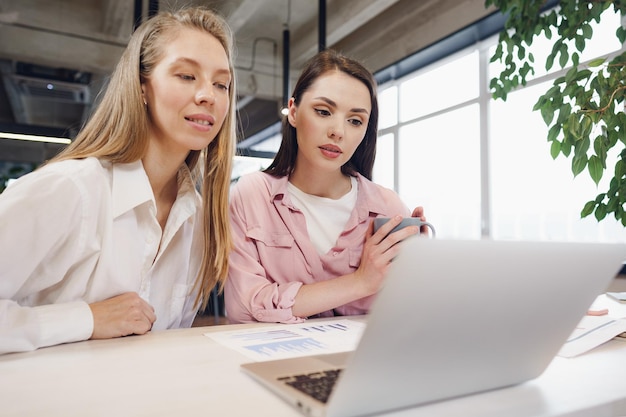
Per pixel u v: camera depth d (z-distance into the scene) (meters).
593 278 0.49
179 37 0.92
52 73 6.06
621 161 1.57
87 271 0.88
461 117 4.79
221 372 0.58
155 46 0.93
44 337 0.71
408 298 0.37
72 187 0.82
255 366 0.57
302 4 4.91
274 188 1.28
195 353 0.68
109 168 0.94
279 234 1.24
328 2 4.94
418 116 5.37
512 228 4.14
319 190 1.32
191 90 0.92
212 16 1.02
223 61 0.95
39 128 3.88
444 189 5.01
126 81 0.93
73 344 0.74
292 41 5.82
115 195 0.91
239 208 1.25
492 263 0.40
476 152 4.60
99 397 0.48
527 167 4.00
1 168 8.84
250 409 0.44
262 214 1.25
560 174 3.71
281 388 0.48
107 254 0.89
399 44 4.98
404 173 5.62
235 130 1.12
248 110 7.64
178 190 1.11
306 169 1.29
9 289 0.74
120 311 0.81
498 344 0.47
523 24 1.94
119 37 5.36
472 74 4.65
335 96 1.17
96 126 0.96
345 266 1.26
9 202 0.73
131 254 0.94
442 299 0.39
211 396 0.48
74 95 6.89
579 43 1.74
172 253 1.07
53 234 0.78
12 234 0.72
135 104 0.93
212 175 1.08
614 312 1.09
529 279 0.43
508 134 4.20
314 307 1.05
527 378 0.54
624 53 1.60
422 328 0.39
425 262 0.36
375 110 1.35
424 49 4.63
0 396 0.48
